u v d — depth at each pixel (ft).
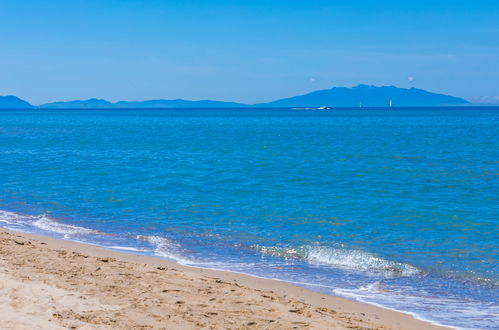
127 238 57.47
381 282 41.81
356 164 132.05
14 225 64.23
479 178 106.11
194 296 33.32
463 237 57.16
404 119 535.60
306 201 78.23
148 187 92.43
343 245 53.57
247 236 57.52
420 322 32.60
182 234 58.80
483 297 38.17
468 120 492.54
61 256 43.34
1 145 197.57
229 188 91.15
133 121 519.19
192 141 222.48
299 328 28.27
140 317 28.22
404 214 68.95
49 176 108.17
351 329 28.86
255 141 223.51
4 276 34.50
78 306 29.19
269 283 40.75
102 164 130.31
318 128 351.25
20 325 25.59
